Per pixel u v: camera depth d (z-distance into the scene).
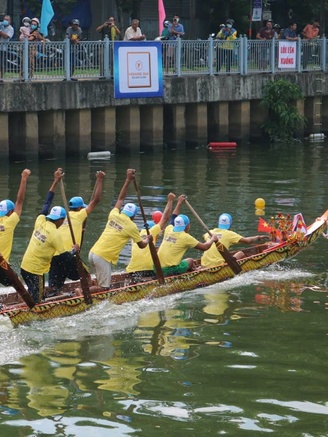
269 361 14.96
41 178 31.70
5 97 33.69
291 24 48.62
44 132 36.16
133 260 19.36
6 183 30.55
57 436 12.30
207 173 33.84
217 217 25.66
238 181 32.06
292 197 29.00
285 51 44.38
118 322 17.16
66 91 35.69
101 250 18.34
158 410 13.05
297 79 44.75
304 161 37.62
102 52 37.19
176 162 36.59
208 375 14.33
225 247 19.89
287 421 12.70
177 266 19.41
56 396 13.54
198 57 40.59
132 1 45.25
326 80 46.53
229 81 41.59
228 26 42.31
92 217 25.52
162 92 38.75
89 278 18.66
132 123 38.59
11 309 16.83
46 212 18.09
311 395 13.56
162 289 18.98
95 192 19.03
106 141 37.88
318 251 22.75
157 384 13.99
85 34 46.69
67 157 37.19
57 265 18.20
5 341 15.94
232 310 17.94
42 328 16.72
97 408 13.12
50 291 18.14
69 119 36.94
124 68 37.47
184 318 17.39
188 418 12.79
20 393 13.65
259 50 43.16
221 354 15.30
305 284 19.89
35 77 34.81
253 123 44.22
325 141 45.06
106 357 15.16
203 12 51.66
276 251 21.59
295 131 45.28
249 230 24.19
